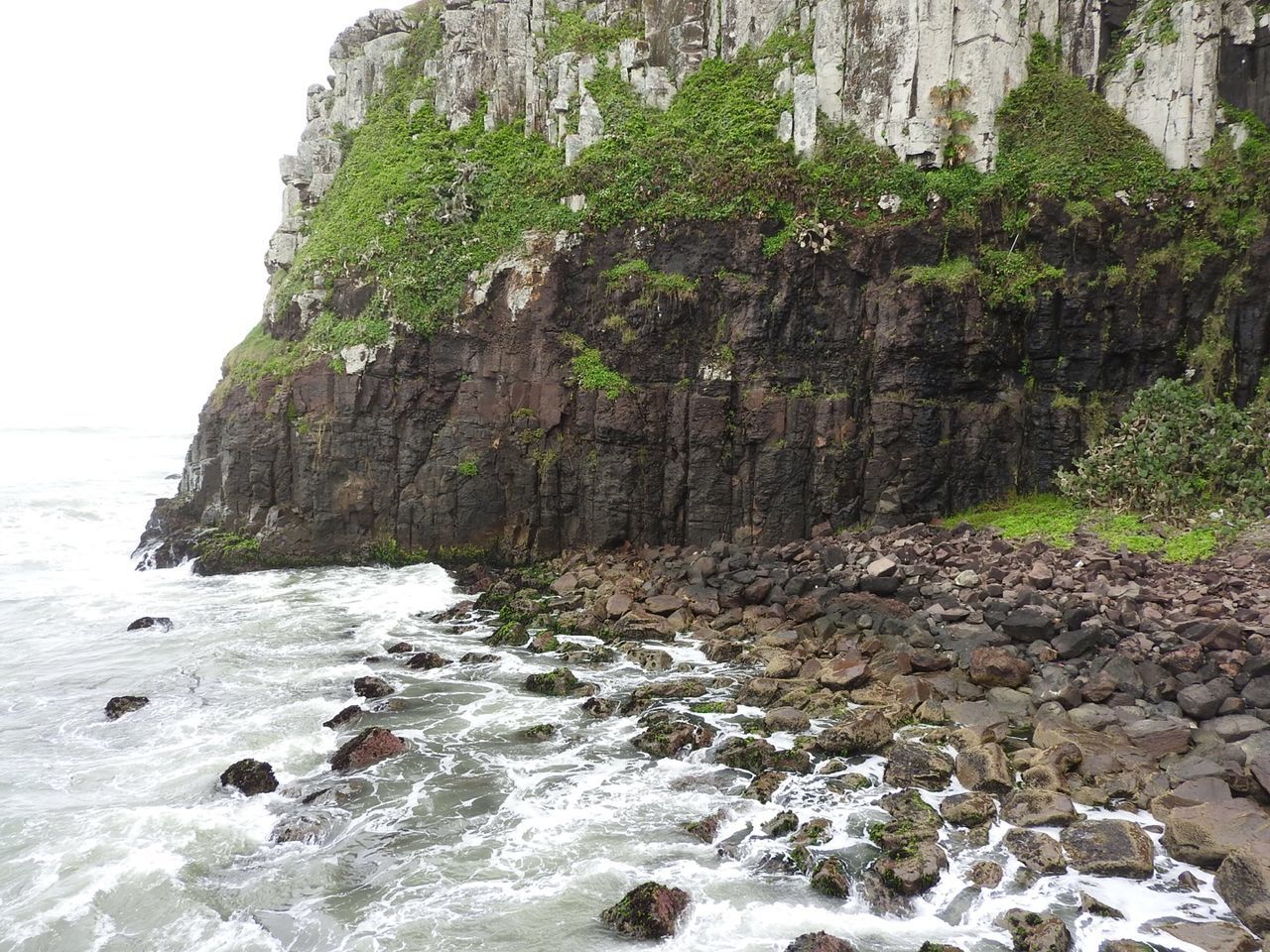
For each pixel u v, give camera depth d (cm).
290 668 1909
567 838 1200
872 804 1256
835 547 2292
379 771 1406
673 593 2294
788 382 2656
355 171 3425
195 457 3148
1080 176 2523
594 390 2755
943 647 1789
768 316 2648
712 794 1314
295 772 1412
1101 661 1585
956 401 2572
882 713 1466
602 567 2600
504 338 2852
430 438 2878
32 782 1375
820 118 2784
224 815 1270
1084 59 2733
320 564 2880
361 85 3769
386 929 1007
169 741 1532
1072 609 1712
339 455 2862
